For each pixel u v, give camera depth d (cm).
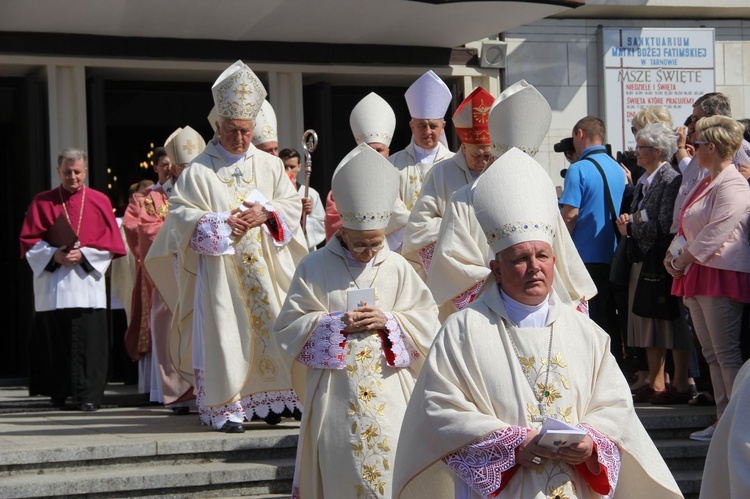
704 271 813
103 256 1059
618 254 930
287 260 896
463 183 839
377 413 638
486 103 825
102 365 1061
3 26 1205
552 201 475
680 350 916
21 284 1299
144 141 1366
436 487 493
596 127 984
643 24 1420
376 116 962
